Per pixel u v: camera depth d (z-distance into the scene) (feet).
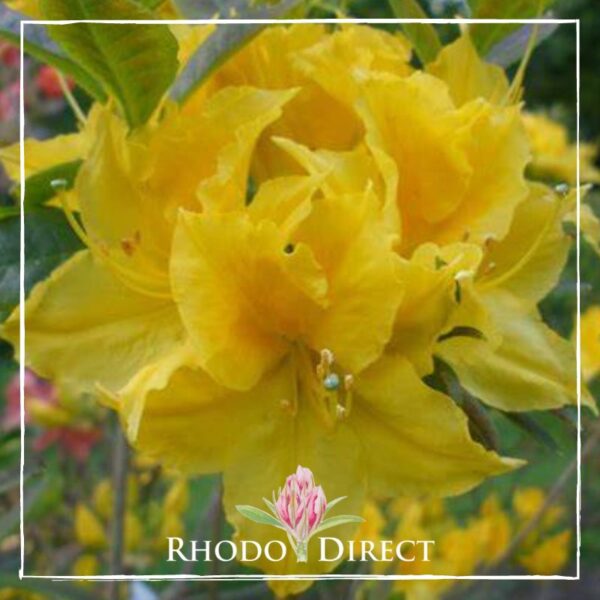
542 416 1.30
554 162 1.52
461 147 0.84
